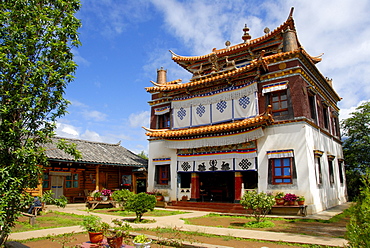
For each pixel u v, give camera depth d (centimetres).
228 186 2073
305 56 1584
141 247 695
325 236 907
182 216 1444
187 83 1997
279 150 1527
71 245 849
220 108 1833
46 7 698
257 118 1527
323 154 1714
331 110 2233
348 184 2558
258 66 1614
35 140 674
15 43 641
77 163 1989
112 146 2569
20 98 631
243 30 2123
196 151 1852
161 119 2188
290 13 1745
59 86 692
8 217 619
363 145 2531
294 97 1545
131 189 2405
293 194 1388
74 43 713
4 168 582
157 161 2036
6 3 662
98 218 780
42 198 682
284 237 893
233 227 1119
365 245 401
